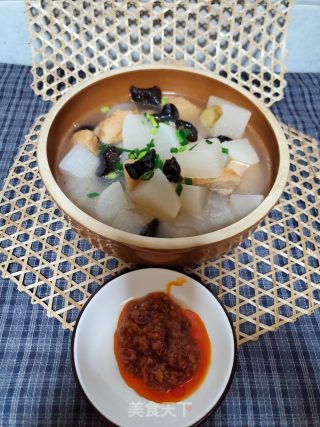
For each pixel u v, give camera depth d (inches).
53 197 9.2
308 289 10.7
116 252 9.7
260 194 11.2
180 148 10.9
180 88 13.1
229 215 10.4
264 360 9.6
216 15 14.4
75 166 11.2
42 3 14.1
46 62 15.9
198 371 8.9
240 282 10.8
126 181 10.6
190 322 9.6
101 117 12.8
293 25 15.3
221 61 15.9
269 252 11.4
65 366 9.4
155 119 11.8
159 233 9.8
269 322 10.1
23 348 9.7
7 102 15.2
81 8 13.9
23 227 11.5
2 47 16.3
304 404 9.0
